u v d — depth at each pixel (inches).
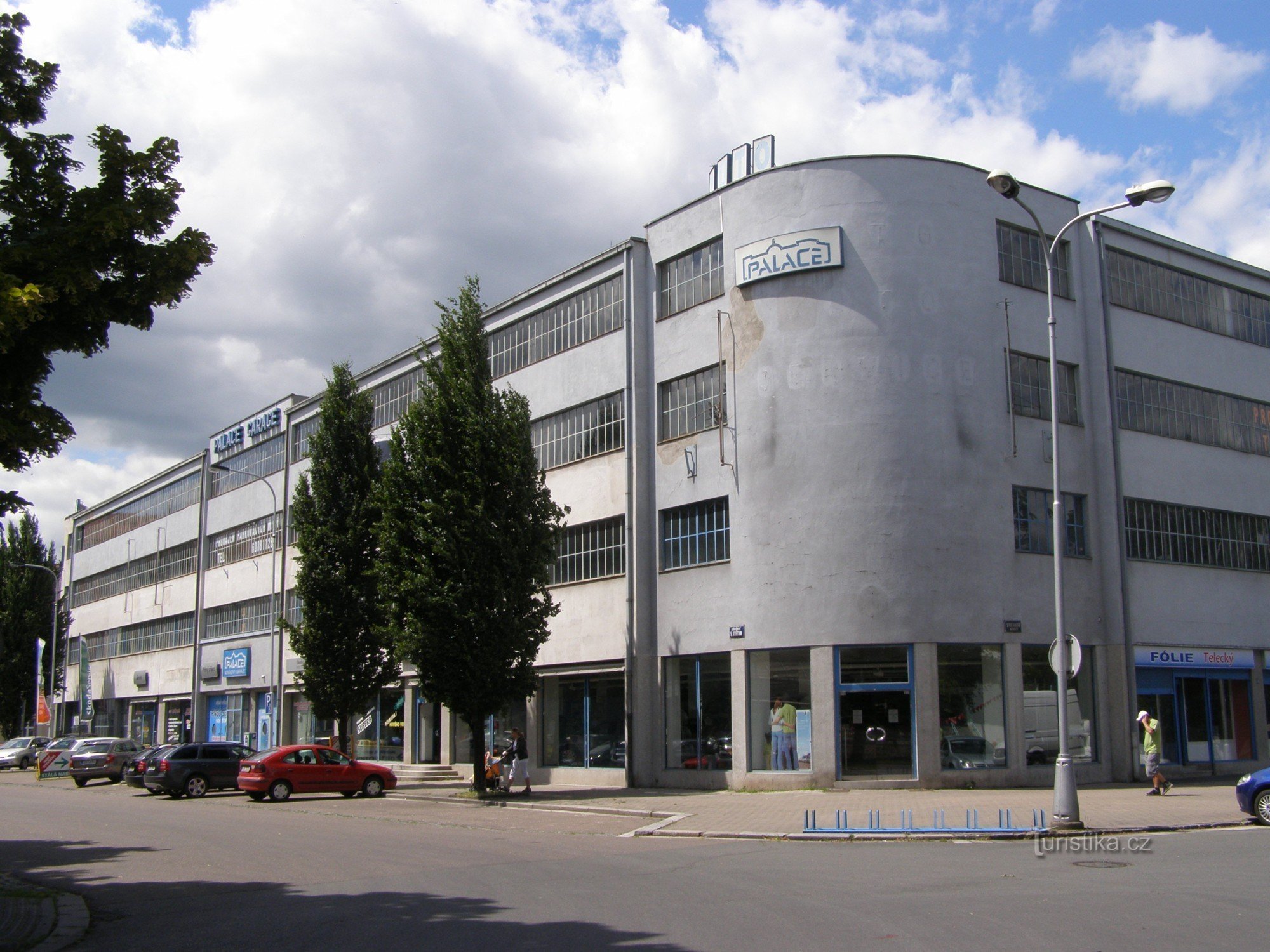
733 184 1135.6
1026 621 1061.1
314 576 1446.9
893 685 1005.8
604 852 668.7
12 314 402.3
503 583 1108.5
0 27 470.9
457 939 396.5
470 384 1150.3
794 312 1076.5
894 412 1037.8
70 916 464.1
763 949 365.1
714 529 1128.2
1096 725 1114.1
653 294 1229.1
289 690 1898.4
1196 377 1267.2
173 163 486.6
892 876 527.5
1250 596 1264.8
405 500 1146.0
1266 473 1320.1
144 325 479.2
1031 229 1150.3
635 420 1213.1
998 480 1069.1
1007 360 1098.1
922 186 1080.2
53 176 467.8
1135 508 1178.0
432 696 1128.2
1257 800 722.2
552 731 1306.6
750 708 1065.5
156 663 2428.6
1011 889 477.4
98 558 2878.9
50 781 1768.0
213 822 930.1
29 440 445.4
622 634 1200.8
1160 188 706.2
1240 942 360.5
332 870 602.2
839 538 1027.9
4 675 2615.7
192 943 408.8
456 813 995.3
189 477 2388.0
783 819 801.6
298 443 1968.5
